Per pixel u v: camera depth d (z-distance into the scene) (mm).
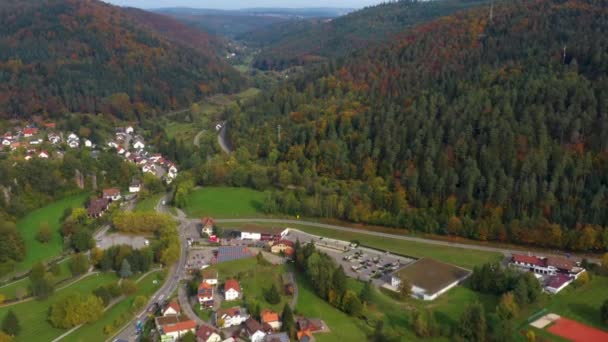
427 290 168125
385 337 142875
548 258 185250
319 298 168000
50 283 171375
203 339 142000
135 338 147000
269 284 177625
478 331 140750
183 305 164625
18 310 163125
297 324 149000
